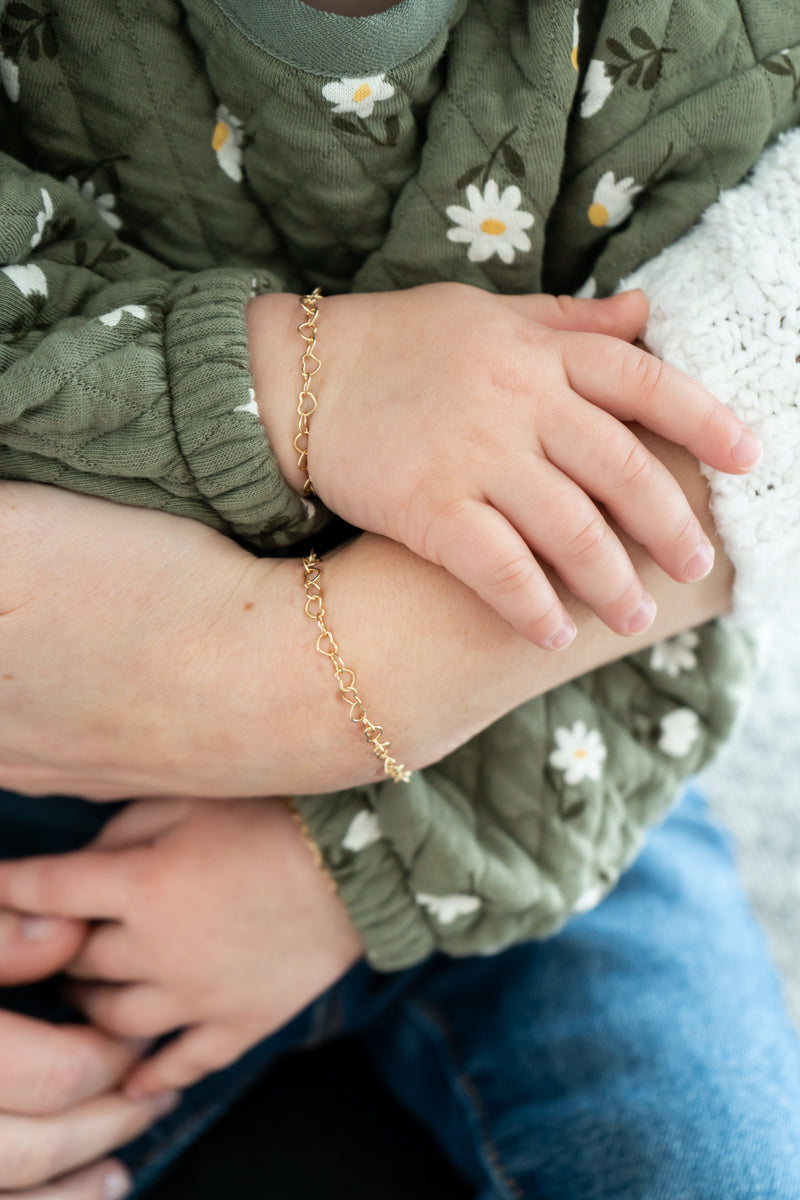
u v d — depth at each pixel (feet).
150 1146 1.43
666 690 1.32
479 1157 1.41
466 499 1.08
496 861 1.26
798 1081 1.37
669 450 1.13
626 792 1.33
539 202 1.16
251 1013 1.32
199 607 1.15
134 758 1.19
